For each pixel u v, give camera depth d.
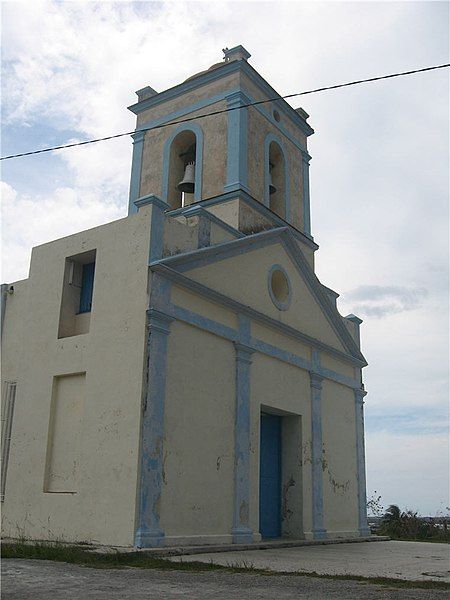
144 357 12.06
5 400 14.55
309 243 20.09
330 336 19.31
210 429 13.34
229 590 7.01
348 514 18.48
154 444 11.78
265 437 16.55
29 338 14.34
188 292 13.45
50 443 13.16
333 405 18.91
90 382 12.72
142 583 7.42
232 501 13.59
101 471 11.90
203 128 18.42
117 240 13.37
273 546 13.88
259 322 15.72
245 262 15.71
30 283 14.84
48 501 12.56
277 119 20.14
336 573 8.98
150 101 19.83
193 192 18.62
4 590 6.58
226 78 18.50
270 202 19.80
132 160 19.72
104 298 13.12
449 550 14.68
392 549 14.99
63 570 8.42
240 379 14.52
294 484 16.66
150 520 11.37
